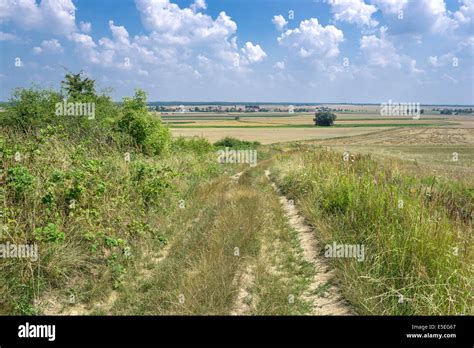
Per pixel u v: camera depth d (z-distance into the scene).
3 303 4.93
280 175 16.95
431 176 11.30
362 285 5.29
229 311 4.97
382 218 6.87
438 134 90.62
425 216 6.18
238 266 6.32
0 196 5.99
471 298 4.59
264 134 86.44
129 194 8.90
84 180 7.36
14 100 15.20
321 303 5.34
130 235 7.60
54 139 8.36
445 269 5.00
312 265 6.64
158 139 17.64
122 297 5.39
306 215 9.38
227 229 8.13
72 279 5.71
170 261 6.46
